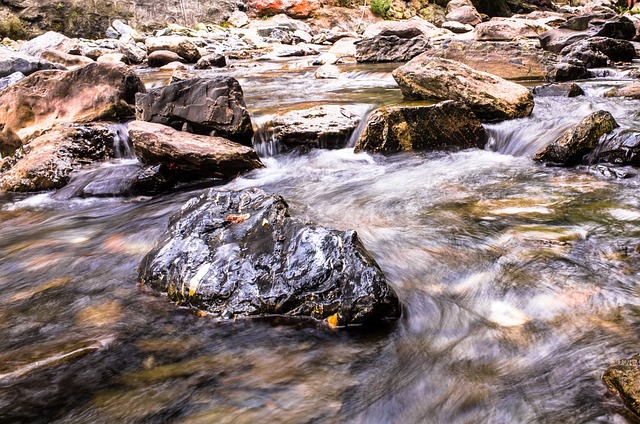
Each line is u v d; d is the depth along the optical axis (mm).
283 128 6707
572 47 13000
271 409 2141
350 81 11695
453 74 7656
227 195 3531
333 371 2381
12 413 2117
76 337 2678
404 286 3131
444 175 5680
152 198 5496
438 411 2111
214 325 2742
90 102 7414
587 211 4285
